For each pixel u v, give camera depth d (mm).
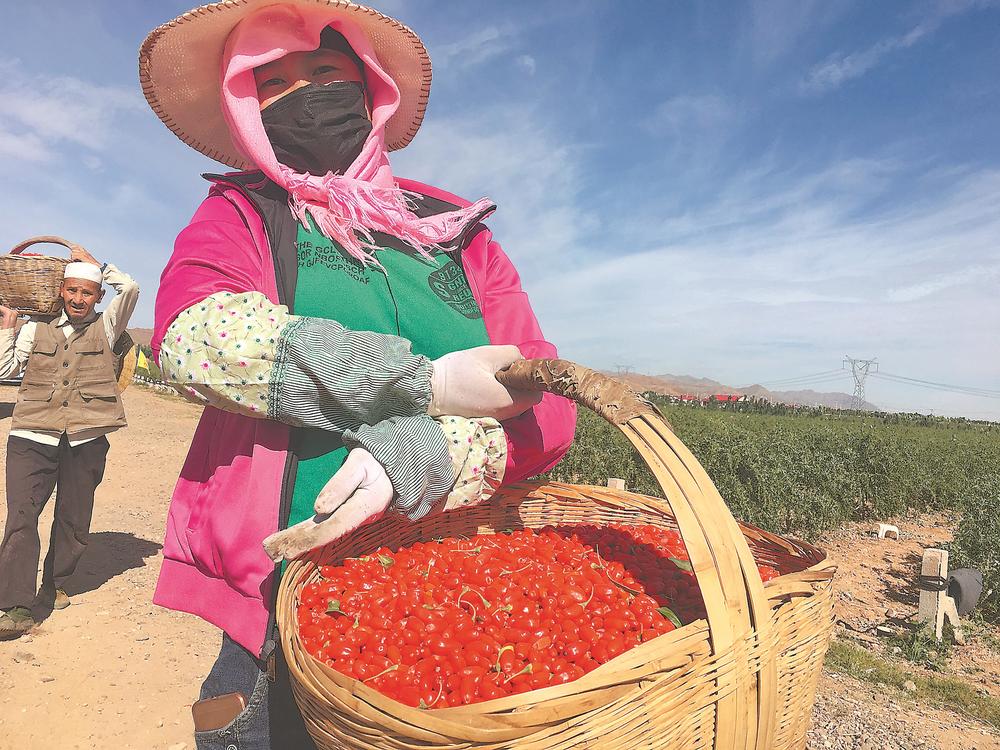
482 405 1874
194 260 1890
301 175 2086
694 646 1415
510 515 2588
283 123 2143
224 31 2170
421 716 1205
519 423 2105
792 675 1663
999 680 5648
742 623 1472
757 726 1495
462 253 2420
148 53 2260
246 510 1824
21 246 5340
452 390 1825
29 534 4941
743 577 1513
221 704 1776
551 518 2656
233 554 1814
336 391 1675
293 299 1972
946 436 34531
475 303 2320
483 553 2062
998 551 8023
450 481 1782
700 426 22875
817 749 4023
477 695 1477
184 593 1958
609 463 12930
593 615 1800
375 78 2330
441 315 2162
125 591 5840
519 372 1846
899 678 5246
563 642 1678
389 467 1645
